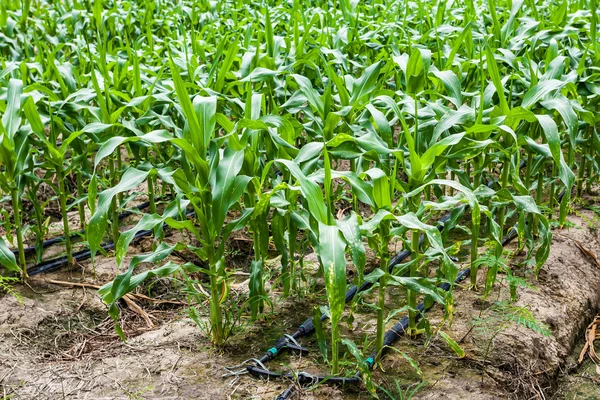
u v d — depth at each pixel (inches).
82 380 115.3
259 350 125.3
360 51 217.3
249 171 124.0
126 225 186.4
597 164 187.6
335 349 113.3
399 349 125.5
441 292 115.9
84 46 233.8
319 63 192.5
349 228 99.7
